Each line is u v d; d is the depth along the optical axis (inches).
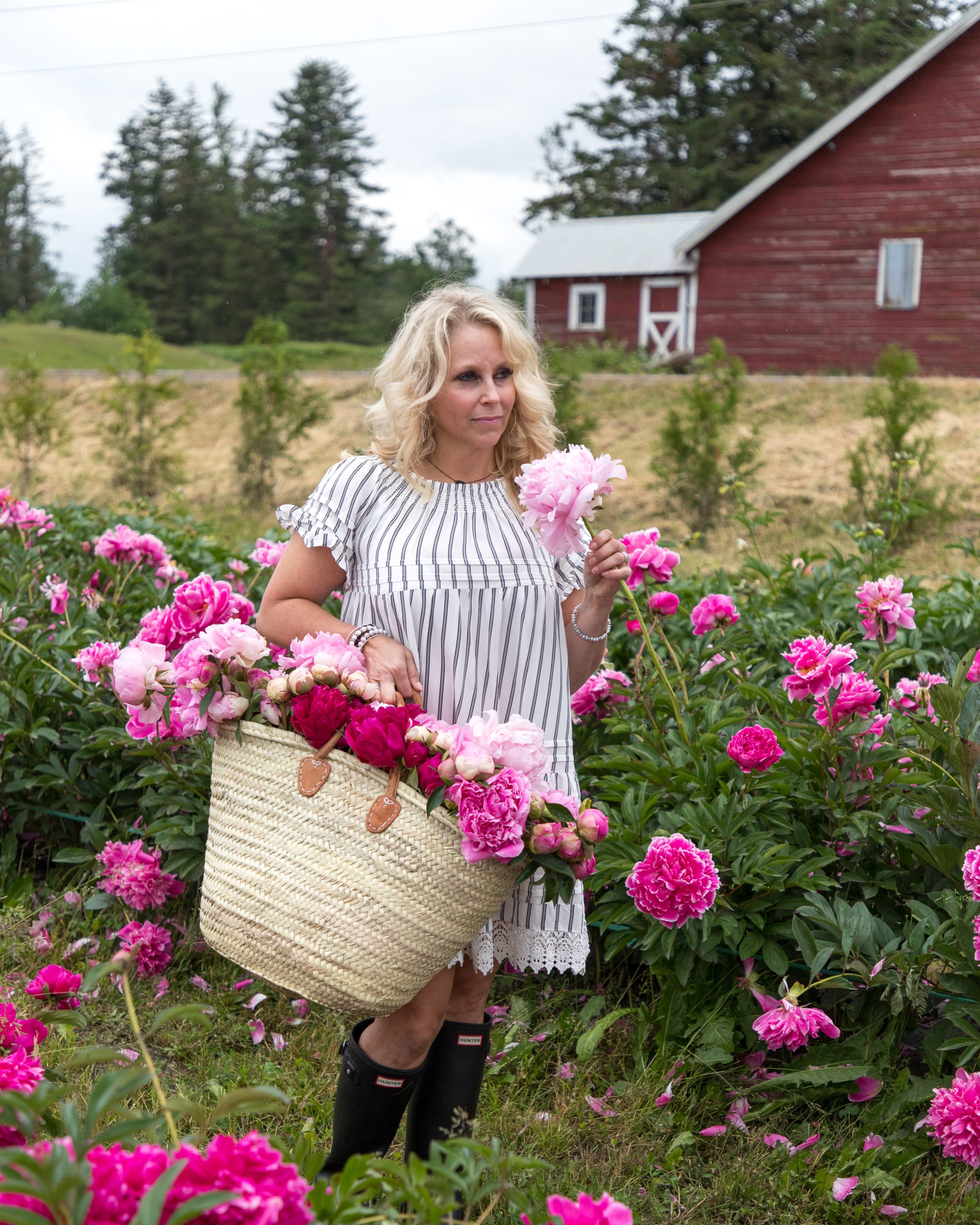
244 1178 48.4
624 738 151.9
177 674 83.4
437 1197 55.7
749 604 189.8
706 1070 114.2
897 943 105.6
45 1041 117.3
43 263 3218.5
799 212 925.8
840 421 616.1
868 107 884.6
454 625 90.2
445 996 90.7
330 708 79.4
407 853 79.0
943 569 381.7
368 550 93.3
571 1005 130.8
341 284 2672.2
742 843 116.5
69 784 152.9
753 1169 102.8
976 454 549.0
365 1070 91.0
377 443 97.0
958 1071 97.3
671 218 1187.3
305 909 79.3
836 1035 102.3
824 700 115.9
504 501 96.5
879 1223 97.6
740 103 1881.2
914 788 116.3
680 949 117.6
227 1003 131.4
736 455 523.2
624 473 87.8
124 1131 52.4
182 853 141.8
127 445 677.9
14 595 181.6
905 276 897.5
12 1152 45.5
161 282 2765.7
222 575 223.5
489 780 76.9
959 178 874.1
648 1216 99.2
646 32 2018.9
